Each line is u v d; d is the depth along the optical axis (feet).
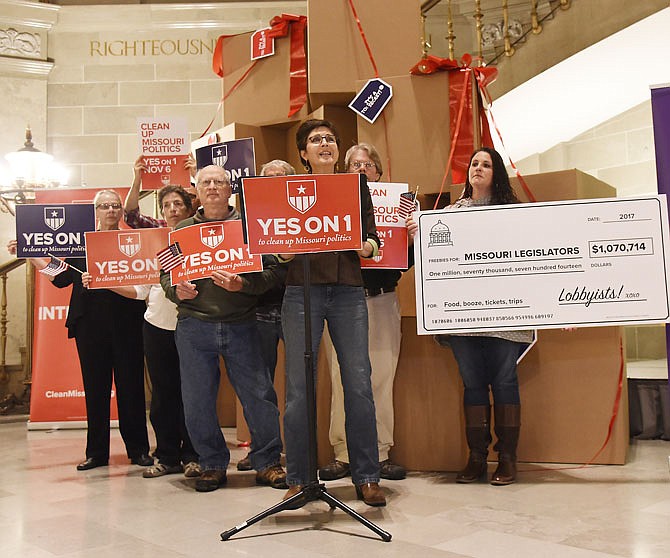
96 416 11.28
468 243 9.07
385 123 11.05
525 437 10.68
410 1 11.58
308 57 11.65
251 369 9.50
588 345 10.47
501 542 6.80
